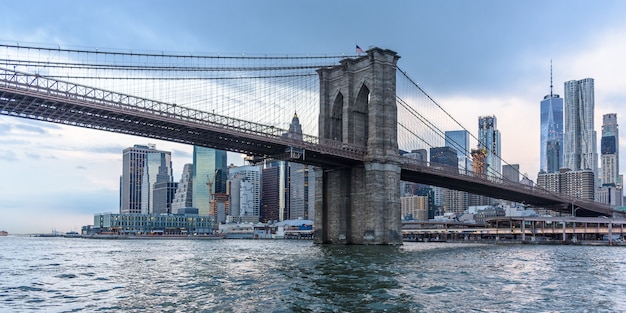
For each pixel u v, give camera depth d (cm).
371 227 11212
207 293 3503
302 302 3144
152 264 6031
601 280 4384
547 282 4194
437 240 18888
